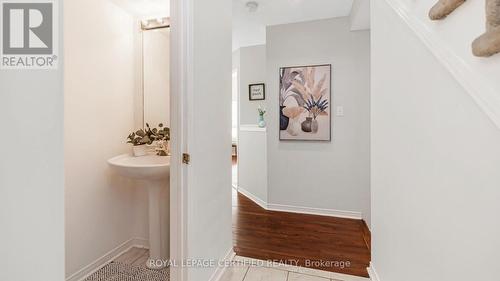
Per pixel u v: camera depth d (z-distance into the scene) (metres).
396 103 1.28
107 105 1.95
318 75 2.91
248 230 2.55
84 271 1.78
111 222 2.00
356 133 2.82
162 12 2.12
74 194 1.71
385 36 1.43
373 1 1.67
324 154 2.95
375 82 1.64
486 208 0.67
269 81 3.10
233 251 2.04
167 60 2.15
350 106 2.83
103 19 1.90
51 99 0.59
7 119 0.51
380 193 1.56
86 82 1.78
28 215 0.54
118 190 2.06
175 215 1.34
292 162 3.06
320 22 2.89
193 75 1.35
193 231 1.38
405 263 1.19
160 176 1.76
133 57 2.20
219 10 1.74
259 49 3.83
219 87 1.75
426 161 0.98
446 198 0.85
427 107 0.96
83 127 1.76
